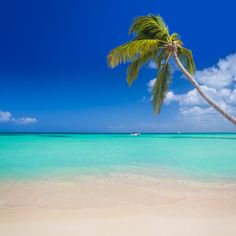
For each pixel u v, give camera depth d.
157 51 10.85
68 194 10.16
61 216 7.72
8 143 39.28
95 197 9.77
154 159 20.80
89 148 30.64
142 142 46.09
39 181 12.47
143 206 8.70
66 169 15.86
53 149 28.92
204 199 9.54
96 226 6.96
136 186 11.55
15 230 6.70
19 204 8.91
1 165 17.31
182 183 12.17
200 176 13.88
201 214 7.90
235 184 12.04
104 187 11.28
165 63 11.11
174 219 7.49
